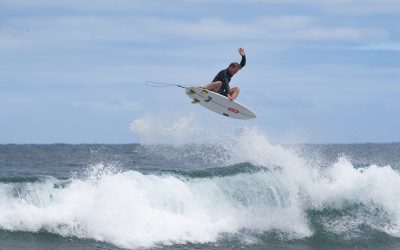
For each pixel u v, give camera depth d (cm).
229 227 5291
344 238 5488
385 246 5362
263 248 5019
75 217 4972
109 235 4900
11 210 4962
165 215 5153
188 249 4803
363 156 16538
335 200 5850
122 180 5212
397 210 6028
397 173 6241
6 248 4503
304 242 5331
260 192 5612
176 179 5434
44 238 4791
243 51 5681
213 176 5588
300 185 5822
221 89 5688
